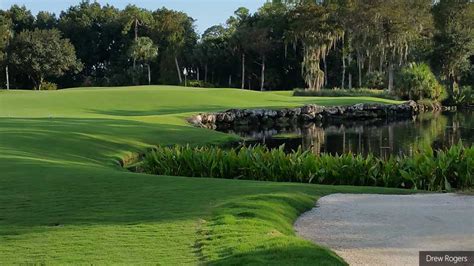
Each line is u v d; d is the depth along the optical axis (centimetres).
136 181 1059
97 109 3662
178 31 7975
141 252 573
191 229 661
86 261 547
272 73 7594
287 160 1354
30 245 611
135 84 7725
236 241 595
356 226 731
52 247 601
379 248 625
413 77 5350
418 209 835
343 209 840
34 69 6925
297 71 7562
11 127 2105
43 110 3438
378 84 6359
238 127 3547
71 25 8450
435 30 6275
